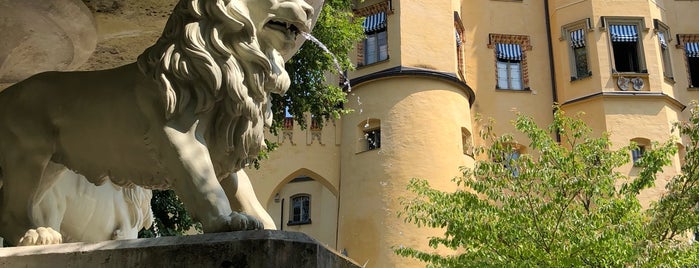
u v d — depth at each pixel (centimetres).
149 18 384
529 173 1104
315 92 1407
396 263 1988
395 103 2212
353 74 2328
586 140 1184
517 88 2614
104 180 300
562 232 1015
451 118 2234
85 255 236
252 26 288
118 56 416
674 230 1073
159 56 285
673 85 2559
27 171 305
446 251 1961
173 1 372
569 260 989
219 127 289
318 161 2389
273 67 300
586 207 1079
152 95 283
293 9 296
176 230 1207
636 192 1116
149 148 282
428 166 2127
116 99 292
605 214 1041
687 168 1093
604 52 2497
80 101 300
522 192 1120
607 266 980
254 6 292
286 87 308
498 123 2528
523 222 1048
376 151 2177
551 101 2583
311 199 3130
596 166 1112
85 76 309
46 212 335
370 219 2094
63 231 367
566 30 2598
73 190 360
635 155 2364
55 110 304
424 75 2238
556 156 1132
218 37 284
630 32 2531
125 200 399
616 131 2394
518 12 2702
